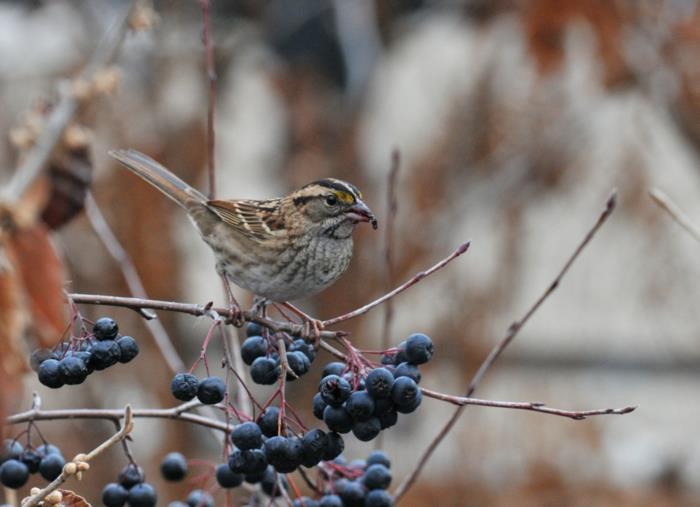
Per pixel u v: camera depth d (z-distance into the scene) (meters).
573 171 14.48
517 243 14.45
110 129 13.12
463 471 13.73
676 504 14.34
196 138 13.85
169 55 14.16
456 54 15.95
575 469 13.98
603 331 16.94
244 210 7.67
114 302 5.40
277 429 5.26
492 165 14.54
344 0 15.48
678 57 13.14
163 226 12.96
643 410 17.16
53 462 5.67
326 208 7.54
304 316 5.96
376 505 5.86
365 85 15.37
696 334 14.75
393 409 5.17
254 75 15.78
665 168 15.76
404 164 14.80
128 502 5.85
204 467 13.28
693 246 14.36
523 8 13.30
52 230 8.02
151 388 13.20
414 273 14.03
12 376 5.25
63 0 14.38
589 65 14.16
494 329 14.15
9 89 14.05
